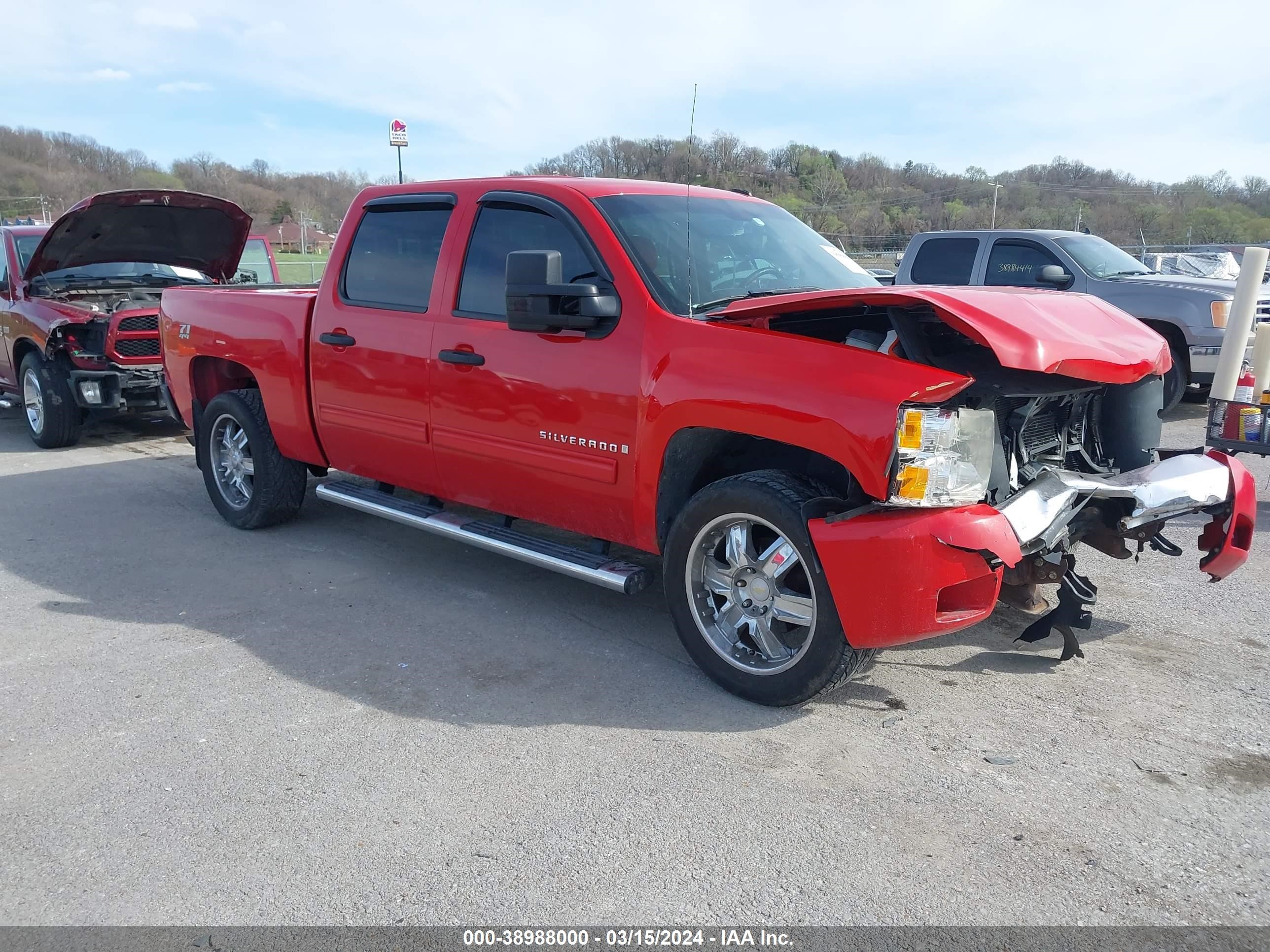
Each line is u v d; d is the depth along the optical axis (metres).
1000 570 3.25
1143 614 4.51
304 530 6.02
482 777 3.14
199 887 2.60
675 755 3.26
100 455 8.58
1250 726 3.41
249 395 5.83
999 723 3.46
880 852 2.71
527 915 2.47
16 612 4.65
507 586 4.99
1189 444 8.01
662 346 3.66
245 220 8.88
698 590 3.73
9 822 2.91
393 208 4.88
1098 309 3.91
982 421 3.21
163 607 4.71
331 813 2.94
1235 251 21.64
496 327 4.25
